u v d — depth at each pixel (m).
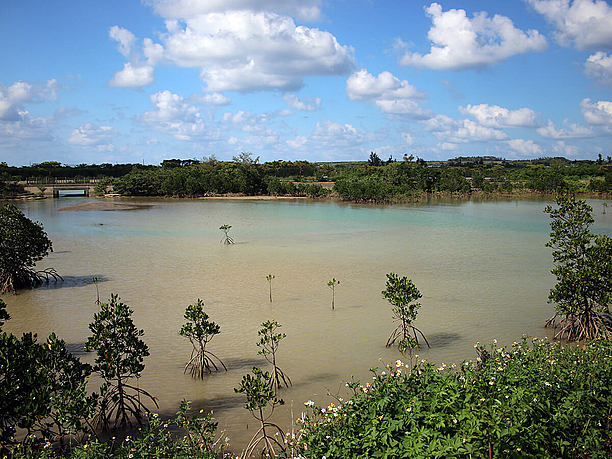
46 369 12.32
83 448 11.05
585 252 21.61
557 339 21.28
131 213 83.81
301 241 50.44
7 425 12.71
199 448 11.39
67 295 29.23
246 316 24.88
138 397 15.08
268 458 12.62
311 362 19.05
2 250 29.58
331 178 175.00
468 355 19.56
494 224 66.62
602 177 154.50
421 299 28.06
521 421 8.58
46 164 184.38
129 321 15.09
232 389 16.95
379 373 17.86
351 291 29.72
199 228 62.00
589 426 9.38
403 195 115.94
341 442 9.11
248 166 139.88
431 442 8.43
